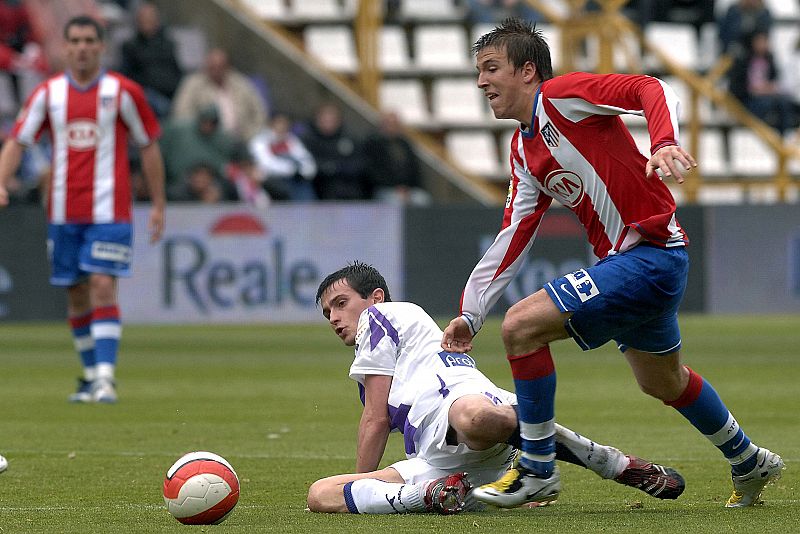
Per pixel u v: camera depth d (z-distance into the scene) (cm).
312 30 9088
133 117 3638
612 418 3162
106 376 3600
